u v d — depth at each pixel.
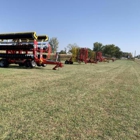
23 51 14.36
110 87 6.67
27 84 6.32
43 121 3.11
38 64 14.02
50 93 5.16
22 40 14.16
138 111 3.94
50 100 4.44
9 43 14.09
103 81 8.08
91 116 3.48
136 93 5.83
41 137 2.54
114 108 4.08
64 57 34.09
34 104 4.04
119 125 3.11
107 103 4.47
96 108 4.01
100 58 35.22
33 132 2.68
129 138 2.65
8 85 5.96
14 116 3.26
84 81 7.78
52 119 3.21
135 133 2.83
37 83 6.64
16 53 14.20
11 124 2.91
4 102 4.06
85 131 2.81
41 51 13.74
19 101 4.20
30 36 12.56
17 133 2.62
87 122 3.17
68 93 5.29
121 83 7.75
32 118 3.21
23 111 3.54
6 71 10.05
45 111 3.62
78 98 4.79
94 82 7.66
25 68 12.91
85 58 25.06
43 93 5.11
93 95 5.24
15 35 12.84
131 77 10.18
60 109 3.79
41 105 3.99
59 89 5.78
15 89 5.41
